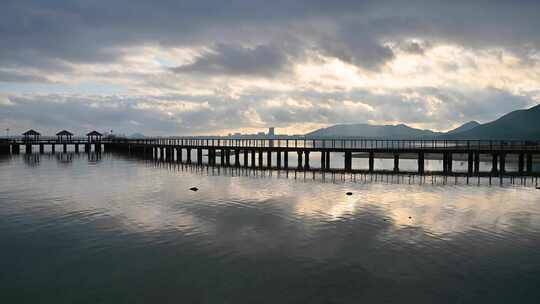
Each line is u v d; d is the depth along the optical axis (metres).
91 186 25.64
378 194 22.30
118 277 10.39
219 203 19.73
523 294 9.37
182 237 13.77
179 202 20.00
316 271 10.77
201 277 10.37
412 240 13.48
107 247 12.70
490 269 10.87
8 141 68.12
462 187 24.88
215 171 34.72
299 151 38.94
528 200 20.45
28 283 10.07
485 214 17.30
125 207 18.77
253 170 35.50
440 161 53.97
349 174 32.12
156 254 12.04
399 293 9.45
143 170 35.91
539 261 11.45
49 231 14.55
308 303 9.00
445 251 12.33
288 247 12.72
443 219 16.41
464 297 9.23
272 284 9.95
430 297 9.24
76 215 17.08
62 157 55.19
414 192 22.98
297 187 24.97
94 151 73.00
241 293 9.46
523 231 14.58
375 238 13.70
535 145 51.06
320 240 13.45
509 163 47.59
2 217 16.70
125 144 67.44
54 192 23.22
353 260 11.57
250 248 12.61
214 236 13.91
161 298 9.26
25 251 12.35
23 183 27.14
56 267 11.07
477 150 34.69
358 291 9.56
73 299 9.22
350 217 16.75
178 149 48.62
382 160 55.09
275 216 16.91
